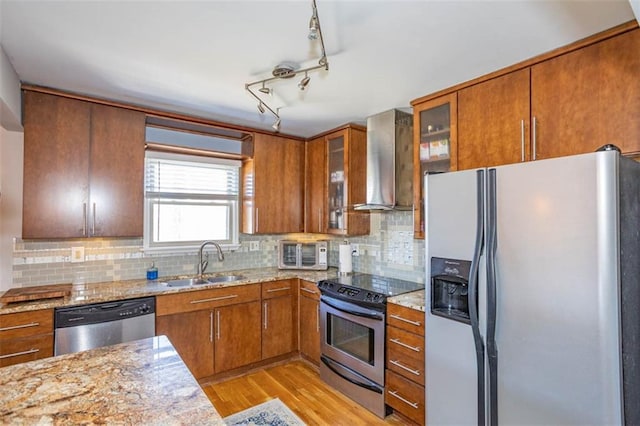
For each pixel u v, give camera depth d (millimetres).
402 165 2947
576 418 1366
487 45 1793
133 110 2729
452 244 1821
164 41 1765
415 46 1805
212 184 3531
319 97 2582
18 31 1664
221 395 2727
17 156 2467
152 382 1157
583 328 1350
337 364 2809
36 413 970
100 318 2346
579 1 1421
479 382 1667
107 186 2605
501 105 2082
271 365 3268
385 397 2406
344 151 3336
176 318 2684
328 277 3275
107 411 981
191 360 2758
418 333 2188
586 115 1739
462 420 1781
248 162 3557
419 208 2553
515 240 1553
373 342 2494
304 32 1671
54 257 2682
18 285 2533
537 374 1478
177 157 3279
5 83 1915
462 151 2271
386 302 2432
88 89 2410
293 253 3703
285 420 2393
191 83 2305
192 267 3369
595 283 1322
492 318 1611
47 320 2178
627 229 1377
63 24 1603
